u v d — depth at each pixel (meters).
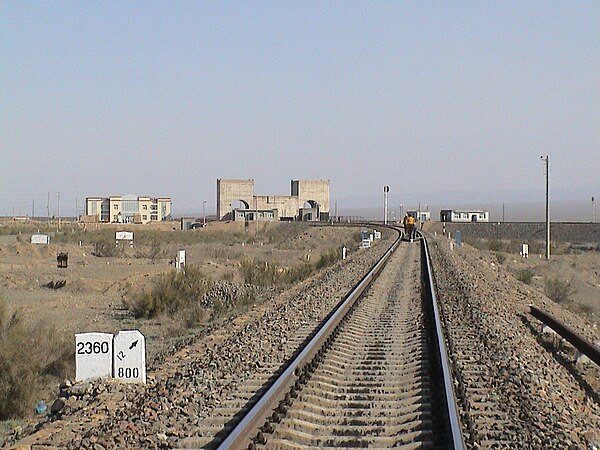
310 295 25.08
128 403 11.06
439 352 13.16
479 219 136.50
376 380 12.59
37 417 12.57
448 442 8.90
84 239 83.12
